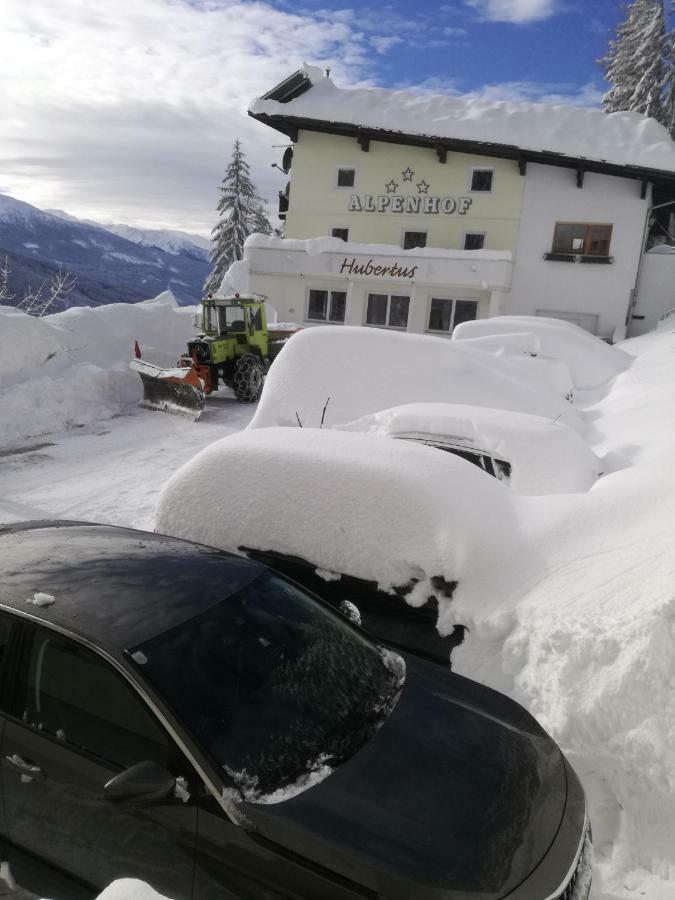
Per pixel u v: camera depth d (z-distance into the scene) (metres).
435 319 26.36
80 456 11.16
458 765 2.79
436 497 4.51
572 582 4.18
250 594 3.37
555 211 25.48
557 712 3.49
